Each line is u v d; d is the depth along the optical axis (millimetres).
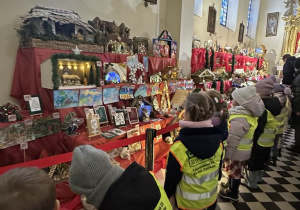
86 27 2254
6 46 2004
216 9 6391
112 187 745
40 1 2244
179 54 4203
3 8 1957
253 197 2504
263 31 9984
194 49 4664
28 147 1850
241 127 1990
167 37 3766
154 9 3963
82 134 2117
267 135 2463
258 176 2803
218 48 5957
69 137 2049
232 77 5992
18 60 2014
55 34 1946
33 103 1866
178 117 3055
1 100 2029
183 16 4137
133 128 2447
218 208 2289
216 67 5742
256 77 7094
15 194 499
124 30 3090
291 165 3414
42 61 1872
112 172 785
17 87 2059
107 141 2051
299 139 3881
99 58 2281
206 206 1380
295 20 8594
